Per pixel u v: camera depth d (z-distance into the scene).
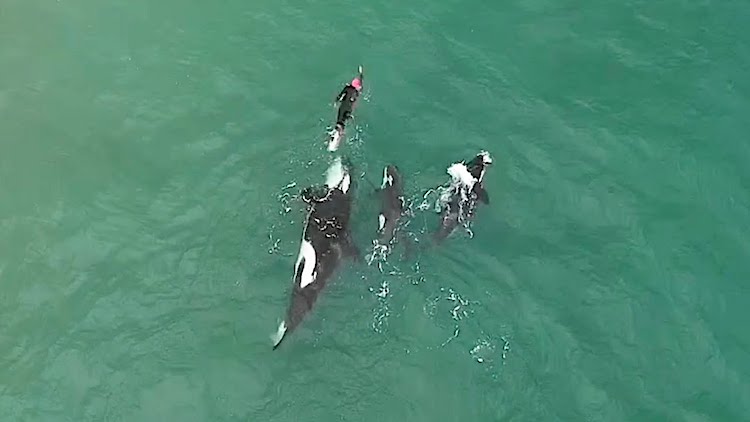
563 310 10.87
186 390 10.25
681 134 12.62
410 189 11.77
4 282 11.12
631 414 10.15
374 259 10.97
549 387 10.30
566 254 11.32
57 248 11.39
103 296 10.93
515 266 11.16
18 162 12.29
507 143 12.41
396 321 10.65
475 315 10.76
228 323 10.70
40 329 10.71
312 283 10.39
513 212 11.70
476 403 10.20
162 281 11.05
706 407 10.20
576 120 12.73
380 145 12.26
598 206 11.84
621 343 10.64
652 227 11.64
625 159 12.33
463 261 11.12
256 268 11.11
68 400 10.20
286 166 12.05
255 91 13.00
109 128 12.66
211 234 11.42
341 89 12.98
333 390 10.25
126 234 11.48
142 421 10.08
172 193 11.87
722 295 11.04
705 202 11.92
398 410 10.16
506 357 10.48
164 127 12.62
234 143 12.35
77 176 12.11
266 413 10.12
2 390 10.27
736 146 12.50
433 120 12.60
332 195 11.23
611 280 11.13
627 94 13.09
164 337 10.60
